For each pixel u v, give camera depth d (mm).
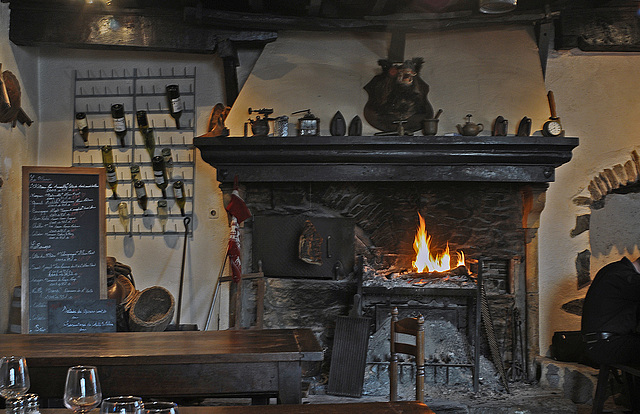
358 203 5035
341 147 4707
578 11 4992
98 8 4953
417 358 2984
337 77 5012
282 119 4844
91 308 3664
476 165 4773
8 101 4664
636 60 5168
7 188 4824
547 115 4898
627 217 5199
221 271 4891
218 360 2658
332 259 5020
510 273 4988
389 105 4922
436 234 5012
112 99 5316
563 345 4852
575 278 5070
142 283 5242
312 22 4906
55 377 2627
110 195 5262
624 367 3811
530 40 5066
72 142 5297
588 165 5125
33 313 4262
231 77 5145
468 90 4965
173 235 5254
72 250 4371
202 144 4707
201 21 4859
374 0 4688
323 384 4742
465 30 5098
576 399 4648
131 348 2820
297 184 5062
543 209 5016
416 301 4848
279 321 5031
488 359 4816
